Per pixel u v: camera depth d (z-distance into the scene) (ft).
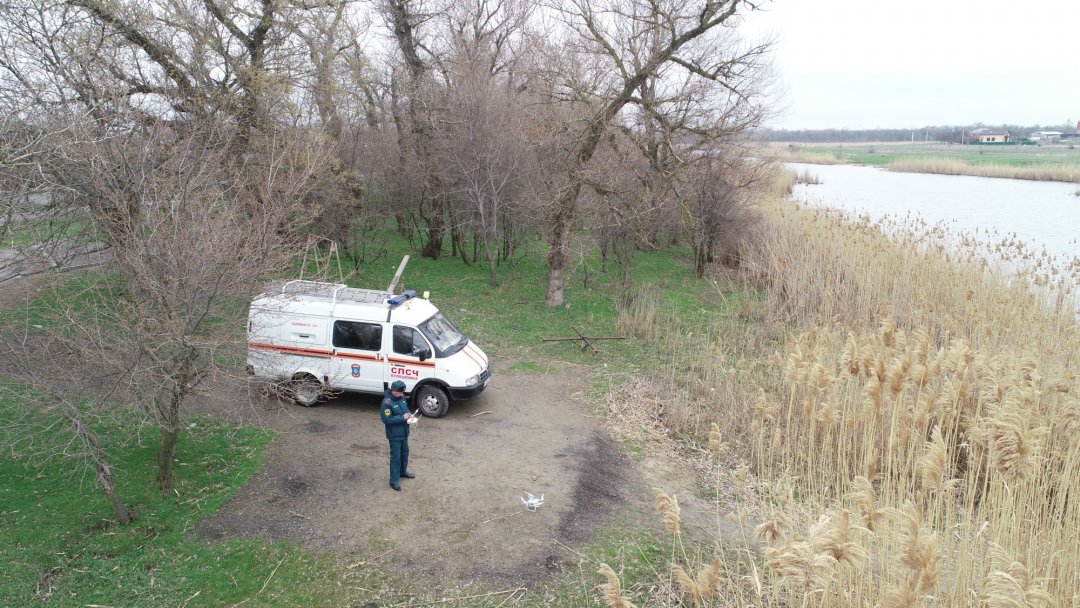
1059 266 81.41
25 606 24.14
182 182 31.50
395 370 41.57
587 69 65.51
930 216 127.34
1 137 33.17
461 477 34.45
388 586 26.27
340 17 61.98
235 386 34.73
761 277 78.69
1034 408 32.53
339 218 66.49
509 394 46.37
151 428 36.58
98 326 28.17
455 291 68.44
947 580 23.80
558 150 67.10
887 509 22.00
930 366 34.40
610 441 39.88
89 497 30.25
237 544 28.22
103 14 46.85
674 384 48.26
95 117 39.96
